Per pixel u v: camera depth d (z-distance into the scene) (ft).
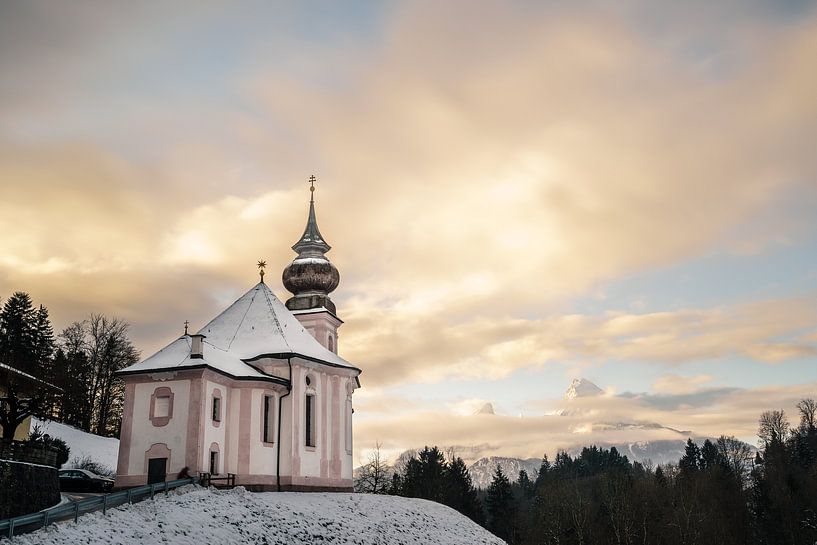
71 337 282.97
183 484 129.08
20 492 114.93
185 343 153.58
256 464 150.51
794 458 349.00
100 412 274.57
